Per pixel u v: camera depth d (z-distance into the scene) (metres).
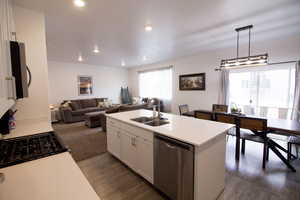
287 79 3.53
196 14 2.27
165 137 1.67
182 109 4.05
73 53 4.73
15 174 0.85
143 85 7.70
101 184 2.05
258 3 1.98
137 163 2.14
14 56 1.21
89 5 1.97
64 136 3.97
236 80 4.35
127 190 1.93
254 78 4.03
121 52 4.67
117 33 3.01
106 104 6.72
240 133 2.84
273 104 3.76
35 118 2.06
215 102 4.78
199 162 1.45
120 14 2.23
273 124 2.42
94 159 2.75
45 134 1.56
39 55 2.08
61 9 2.05
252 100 4.09
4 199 0.65
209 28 2.82
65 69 6.32
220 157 1.80
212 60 4.75
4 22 1.09
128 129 2.27
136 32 2.97
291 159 2.62
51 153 1.11
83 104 6.53
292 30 2.99
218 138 1.74
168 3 1.97
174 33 3.05
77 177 0.82
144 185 2.03
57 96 6.16
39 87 2.08
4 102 0.82
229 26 2.74
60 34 3.03
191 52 4.82
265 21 2.54
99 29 2.80
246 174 2.22
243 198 1.76
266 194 1.82
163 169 1.72
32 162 0.99
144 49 4.33
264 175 2.19
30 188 0.73
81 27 2.70
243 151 2.86
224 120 2.79
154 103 6.38
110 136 2.81
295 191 1.85
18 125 1.91
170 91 6.39
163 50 4.50
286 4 2.01
